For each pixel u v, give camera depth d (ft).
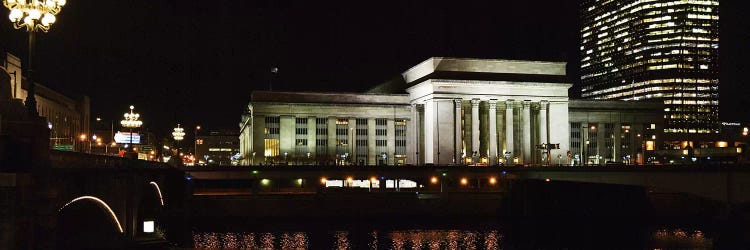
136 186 196.65
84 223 164.86
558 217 426.92
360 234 339.16
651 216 428.97
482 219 419.13
